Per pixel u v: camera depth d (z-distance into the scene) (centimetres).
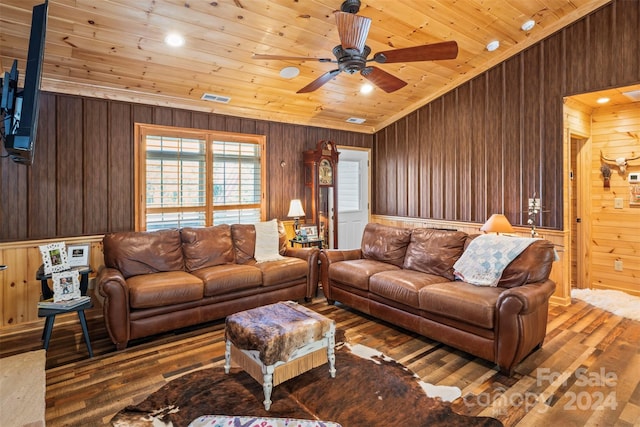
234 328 236
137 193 387
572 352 284
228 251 397
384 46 368
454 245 349
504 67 431
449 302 278
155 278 323
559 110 386
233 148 456
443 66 436
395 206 579
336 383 240
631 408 211
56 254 300
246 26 304
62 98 344
